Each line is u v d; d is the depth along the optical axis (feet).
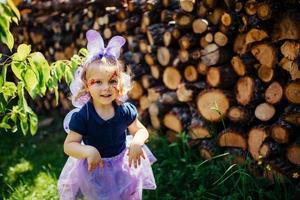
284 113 10.37
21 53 7.73
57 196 11.56
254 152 11.11
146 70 14.62
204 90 12.10
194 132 12.63
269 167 10.33
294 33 9.79
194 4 12.01
